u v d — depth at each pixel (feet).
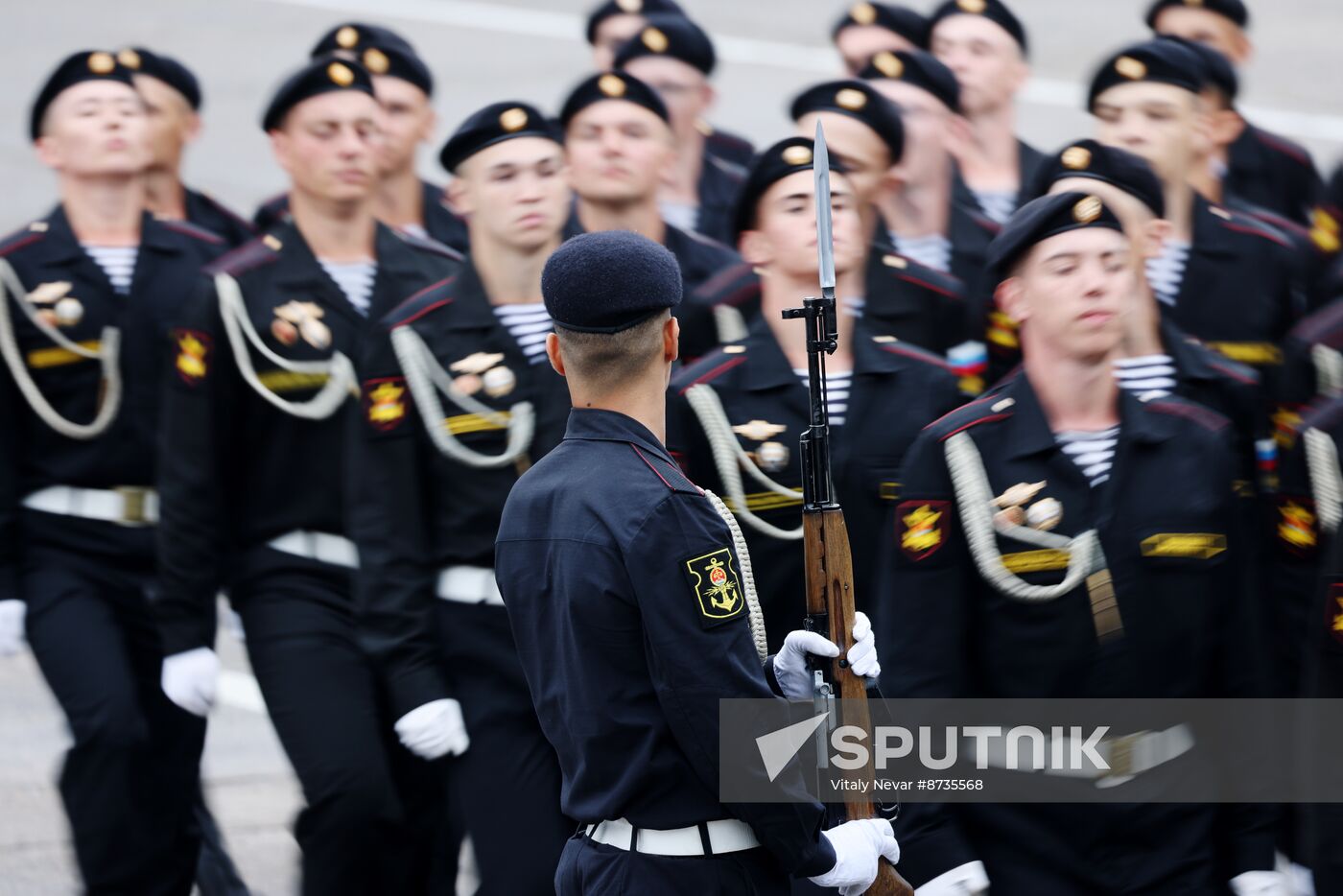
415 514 61.98
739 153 101.96
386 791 61.36
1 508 67.10
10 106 184.14
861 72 79.92
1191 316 71.15
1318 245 76.28
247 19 213.05
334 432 65.26
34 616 66.80
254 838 74.43
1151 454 52.70
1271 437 64.95
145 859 65.57
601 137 72.18
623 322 43.70
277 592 64.95
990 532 52.49
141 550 68.80
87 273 69.31
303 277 65.98
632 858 43.98
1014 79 89.56
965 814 53.36
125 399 68.95
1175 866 52.19
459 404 61.98
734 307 67.97
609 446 44.04
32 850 73.87
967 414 53.78
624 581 42.60
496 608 61.62
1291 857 58.44
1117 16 214.48
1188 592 52.01
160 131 77.46
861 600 61.57
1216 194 76.38
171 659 64.34
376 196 78.74
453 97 186.39
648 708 43.11
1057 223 52.75
